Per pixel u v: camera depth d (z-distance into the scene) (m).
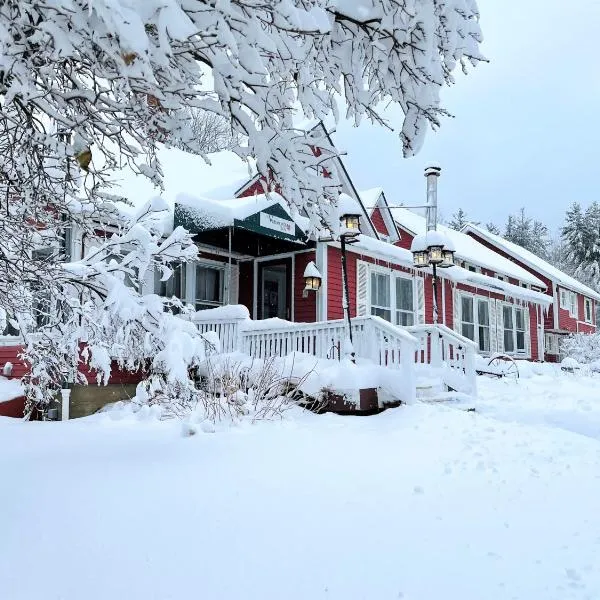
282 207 10.88
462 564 3.22
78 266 6.06
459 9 4.09
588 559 3.35
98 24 2.55
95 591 2.77
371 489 4.52
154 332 6.22
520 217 56.41
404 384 8.32
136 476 4.59
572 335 28.06
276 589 2.85
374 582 2.96
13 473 4.59
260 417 7.45
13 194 5.02
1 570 2.93
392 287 15.12
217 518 3.73
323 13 3.38
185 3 2.77
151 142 3.79
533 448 6.41
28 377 7.62
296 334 9.40
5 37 2.54
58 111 3.41
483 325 19.94
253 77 3.24
